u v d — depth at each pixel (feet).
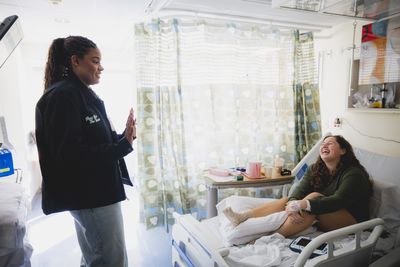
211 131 8.27
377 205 5.70
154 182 8.21
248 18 8.02
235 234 5.03
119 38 10.69
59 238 7.96
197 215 8.49
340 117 8.81
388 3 5.72
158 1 6.58
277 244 4.83
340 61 8.71
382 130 7.59
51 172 3.86
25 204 6.20
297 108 8.89
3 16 7.58
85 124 3.96
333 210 5.21
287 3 5.61
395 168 6.15
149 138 7.95
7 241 4.73
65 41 4.06
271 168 7.29
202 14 7.70
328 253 3.92
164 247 7.41
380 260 4.34
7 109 9.12
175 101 7.86
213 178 6.94
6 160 6.90
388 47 6.95
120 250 4.43
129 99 13.65
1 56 6.16
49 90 3.82
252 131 8.72
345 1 5.57
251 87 8.57
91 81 4.26
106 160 3.87
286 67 8.86
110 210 4.25
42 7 6.89
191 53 7.90
